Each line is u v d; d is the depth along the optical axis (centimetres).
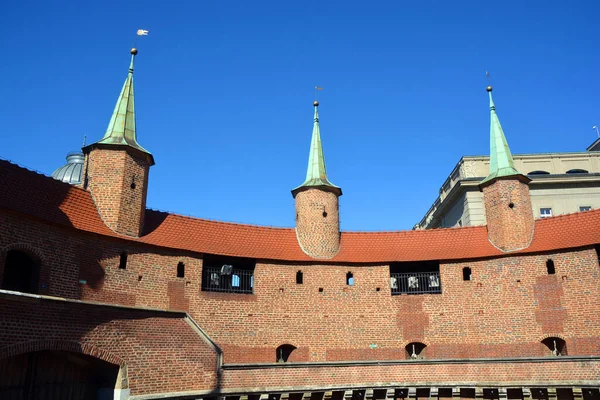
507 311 3475
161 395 2422
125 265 3114
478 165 5844
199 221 3650
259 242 3719
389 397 3119
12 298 1925
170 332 2592
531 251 3516
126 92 3716
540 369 3002
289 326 3509
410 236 3906
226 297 3425
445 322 3550
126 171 3334
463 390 3155
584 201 5653
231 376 2788
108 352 2286
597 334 3203
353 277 3706
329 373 3061
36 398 2106
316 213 3900
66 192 3053
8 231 2525
